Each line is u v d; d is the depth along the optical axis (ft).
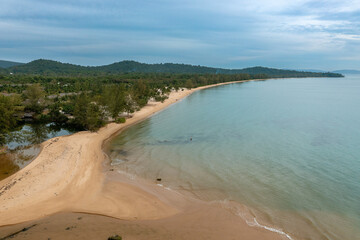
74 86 424.87
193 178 108.78
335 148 152.25
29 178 101.45
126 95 256.52
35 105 234.38
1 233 67.97
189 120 236.02
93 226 72.23
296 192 97.40
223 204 87.71
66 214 79.20
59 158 124.47
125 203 86.89
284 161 130.41
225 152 144.25
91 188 97.04
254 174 113.91
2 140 153.99
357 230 74.33
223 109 299.38
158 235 69.05
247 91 545.85
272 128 203.51
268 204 88.22
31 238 64.95
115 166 121.08
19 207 81.76
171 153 141.90
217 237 69.10
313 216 81.25
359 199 92.68
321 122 226.17
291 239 69.21
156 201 88.69
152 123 223.10
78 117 190.39
